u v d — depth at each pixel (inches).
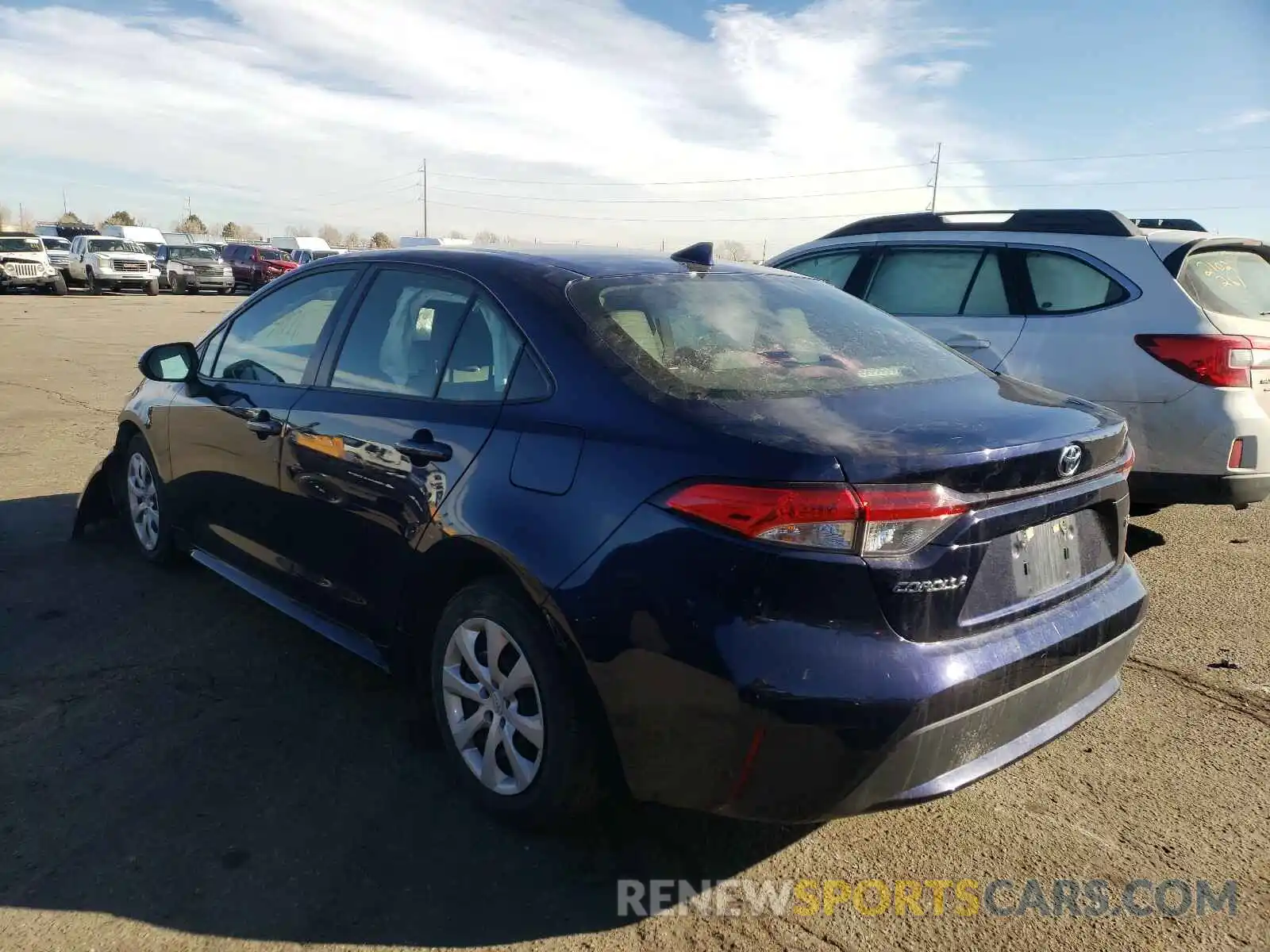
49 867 104.4
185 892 101.3
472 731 116.6
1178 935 98.6
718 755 92.5
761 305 131.2
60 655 155.9
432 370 127.0
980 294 226.1
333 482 135.4
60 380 466.3
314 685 148.4
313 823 113.9
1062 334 208.8
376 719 138.6
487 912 100.2
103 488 211.2
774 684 88.2
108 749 128.6
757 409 99.9
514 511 106.4
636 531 95.9
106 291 1275.8
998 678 95.0
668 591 93.1
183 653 157.9
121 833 110.7
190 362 171.0
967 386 118.8
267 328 163.5
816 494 88.6
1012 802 122.0
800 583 88.9
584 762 104.9
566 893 103.4
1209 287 203.2
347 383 139.9
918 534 91.0
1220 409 188.7
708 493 92.0
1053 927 99.6
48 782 120.3
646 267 131.5
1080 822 117.8
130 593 182.2
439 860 107.9
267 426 149.3
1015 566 100.5
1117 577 117.1
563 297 118.0
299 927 97.1
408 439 122.8
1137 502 204.2
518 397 113.4
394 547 124.3
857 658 88.7
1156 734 139.1
